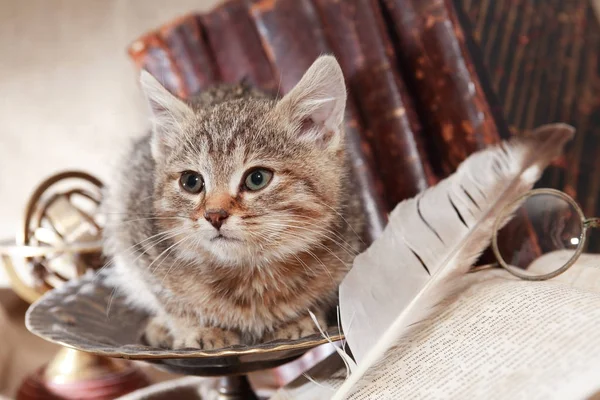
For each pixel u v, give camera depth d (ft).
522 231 1.55
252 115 1.42
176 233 1.40
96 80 2.15
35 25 2.14
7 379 1.89
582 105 1.77
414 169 1.68
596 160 1.74
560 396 1.10
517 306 1.27
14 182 2.19
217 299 1.41
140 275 1.47
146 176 1.53
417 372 1.23
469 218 1.44
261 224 1.35
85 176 1.89
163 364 1.32
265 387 1.84
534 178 1.47
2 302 2.06
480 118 1.64
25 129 2.18
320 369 1.37
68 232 1.79
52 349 1.97
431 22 1.66
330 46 1.72
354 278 1.35
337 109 1.41
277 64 1.76
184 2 2.09
